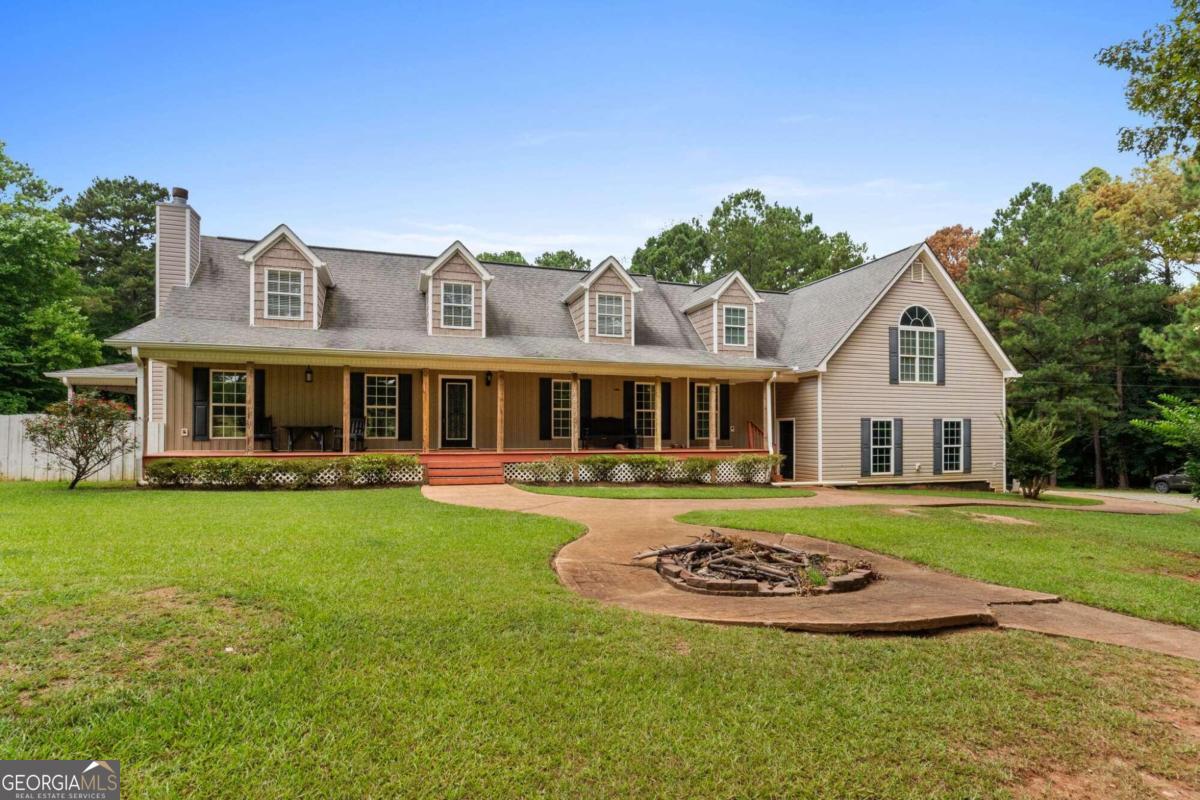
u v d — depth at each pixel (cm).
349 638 386
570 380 1769
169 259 1493
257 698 309
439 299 1617
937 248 3978
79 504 944
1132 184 3256
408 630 404
